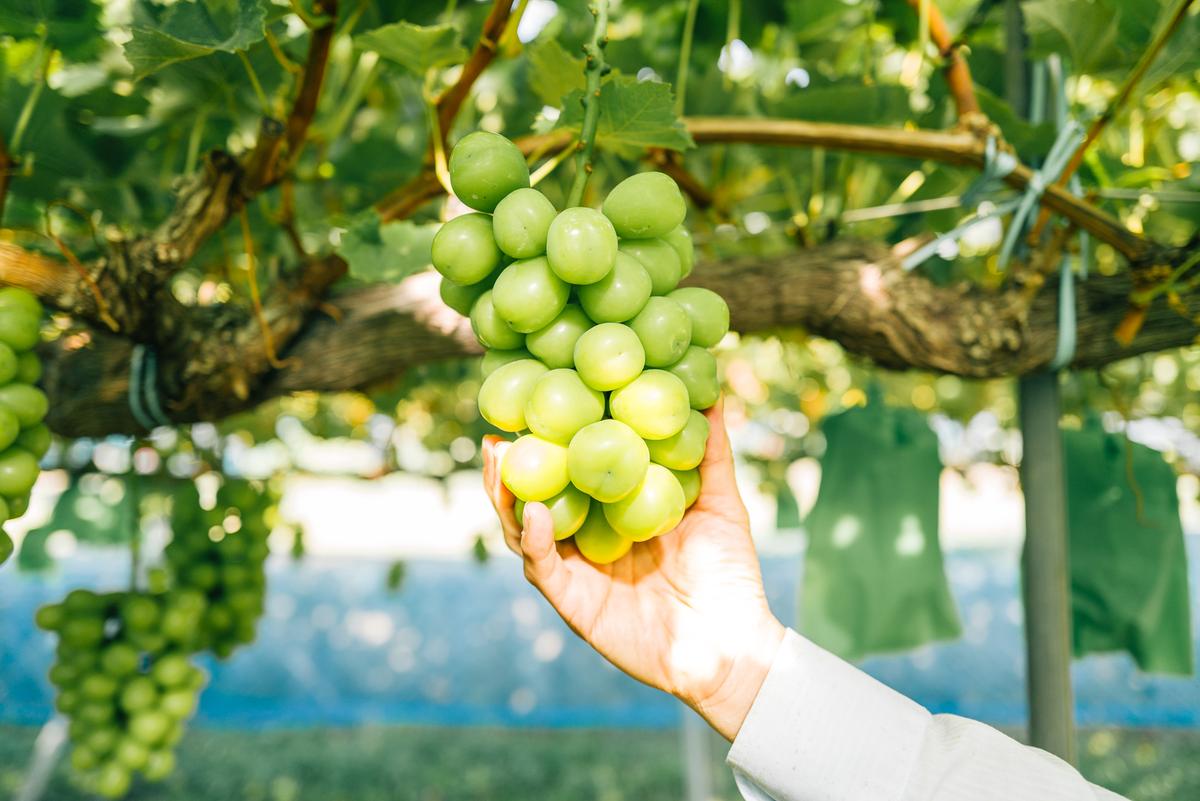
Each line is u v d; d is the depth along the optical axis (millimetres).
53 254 1840
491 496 1152
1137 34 1605
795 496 4055
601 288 1036
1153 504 1900
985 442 3887
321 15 1364
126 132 1938
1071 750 1678
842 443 1945
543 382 1039
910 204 2098
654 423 1030
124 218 2053
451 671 9320
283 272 1813
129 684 1824
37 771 3857
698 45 2412
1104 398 2686
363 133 2646
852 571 1866
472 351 1882
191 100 1850
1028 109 1830
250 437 3611
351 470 3652
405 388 3023
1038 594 1720
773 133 1654
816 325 1859
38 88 1659
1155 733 7324
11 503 1361
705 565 1252
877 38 2637
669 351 1068
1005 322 1720
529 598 9602
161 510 3246
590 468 992
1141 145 2143
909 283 1791
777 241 2578
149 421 1808
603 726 8227
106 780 1792
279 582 9633
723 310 1166
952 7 2461
